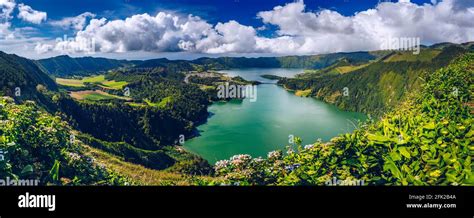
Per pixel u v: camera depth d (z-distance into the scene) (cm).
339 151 540
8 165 596
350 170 538
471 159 485
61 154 696
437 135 502
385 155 520
